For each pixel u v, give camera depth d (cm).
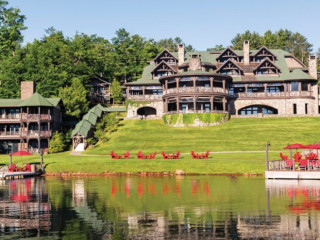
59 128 8681
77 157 6209
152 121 8700
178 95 8556
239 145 6644
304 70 9825
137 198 3184
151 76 9975
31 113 8094
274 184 3831
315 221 2306
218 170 4906
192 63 9331
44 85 9094
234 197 3130
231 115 8638
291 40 16750
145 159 5594
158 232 2145
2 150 8250
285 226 2208
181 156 5909
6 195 3450
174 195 3288
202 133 7506
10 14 11112
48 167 5341
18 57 9812
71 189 3769
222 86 9362
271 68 9594
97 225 2320
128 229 2216
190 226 2253
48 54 10044
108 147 7056
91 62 11462
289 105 9212
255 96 9338
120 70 12338
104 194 3419
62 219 2484
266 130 7412
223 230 2153
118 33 13100
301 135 6988
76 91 9194
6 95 9162
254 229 2161
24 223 2392
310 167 4412
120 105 11325
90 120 8206
